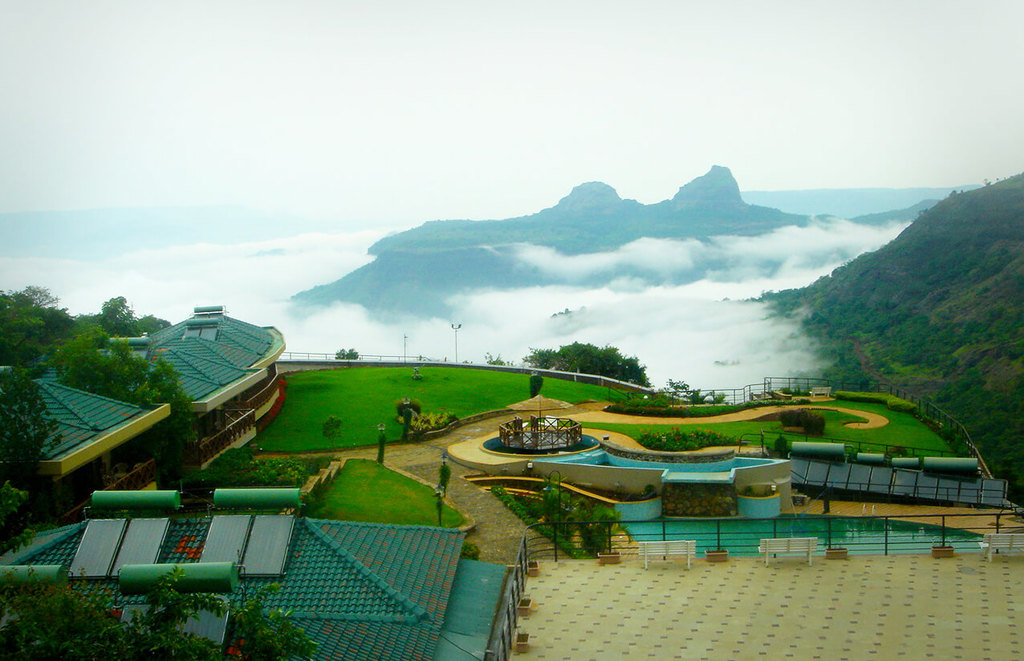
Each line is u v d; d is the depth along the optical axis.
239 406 48.25
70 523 26.69
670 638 19.72
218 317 61.25
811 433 56.88
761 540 24.11
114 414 31.52
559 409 47.50
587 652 19.20
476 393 65.12
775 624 20.22
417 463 44.84
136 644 13.71
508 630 19.28
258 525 21.17
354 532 22.84
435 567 22.55
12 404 26.28
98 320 65.25
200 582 16.64
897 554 24.50
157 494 21.94
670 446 47.06
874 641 19.14
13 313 55.12
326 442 48.84
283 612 18.75
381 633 18.91
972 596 21.31
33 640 13.49
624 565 24.58
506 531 33.12
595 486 42.00
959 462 43.53
